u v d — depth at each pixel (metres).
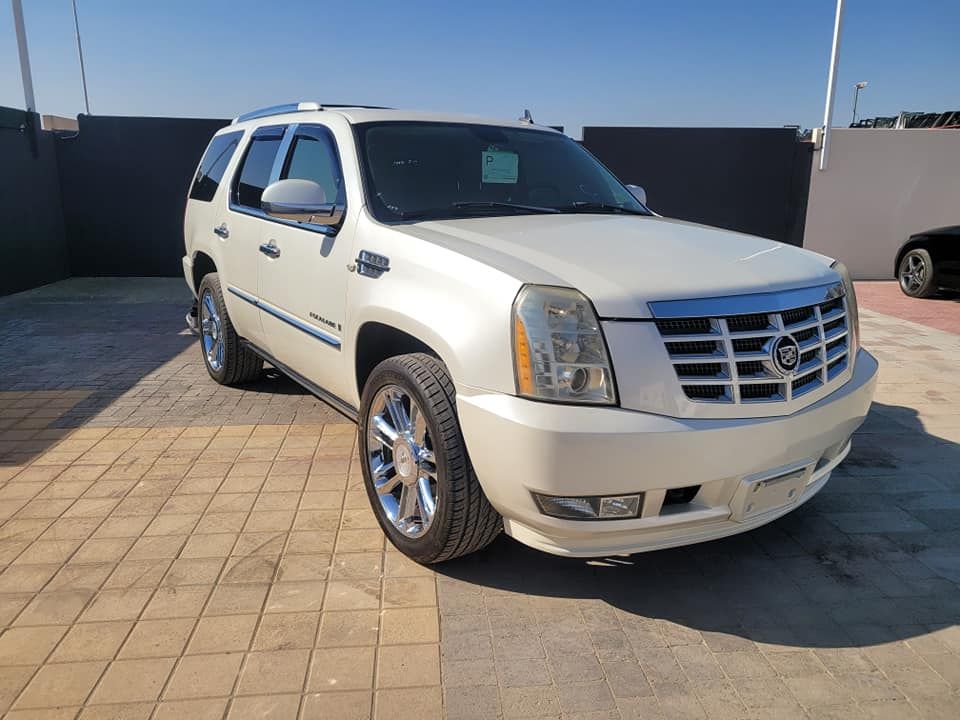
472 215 3.63
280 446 4.47
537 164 4.25
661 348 2.50
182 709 2.31
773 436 2.65
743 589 3.06
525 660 2.58
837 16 11.48
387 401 3.19
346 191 3.63
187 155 11.60
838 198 12.34
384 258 3.20
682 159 12.10
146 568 3.09
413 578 3.07
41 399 5.39
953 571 3.21
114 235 11.78
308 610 2.83
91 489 3.84
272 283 4.33
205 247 5.48
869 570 3.22
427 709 2.34
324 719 2.28
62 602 2.84
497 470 2.59
